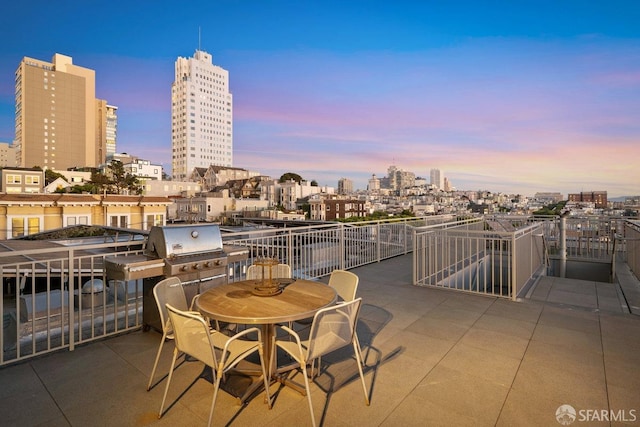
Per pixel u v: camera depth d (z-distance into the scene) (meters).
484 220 9.62
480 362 3.06
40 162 106.00
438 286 5.87
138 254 3.94
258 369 2.74
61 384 2.71
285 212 61.44
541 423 2.18
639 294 5.25
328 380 2.75
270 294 2.72
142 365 3.05
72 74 111.62
